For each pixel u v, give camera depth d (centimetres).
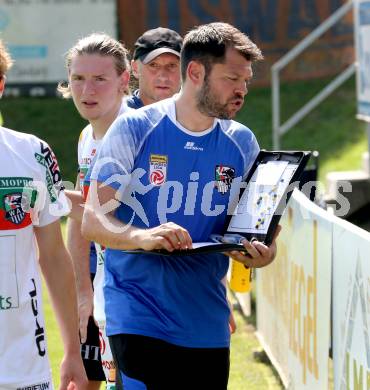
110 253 995
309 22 4062
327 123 3688
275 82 2997
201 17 4056
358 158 3244
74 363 876
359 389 1042
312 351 1267
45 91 4141
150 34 1323
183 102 959
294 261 1388
